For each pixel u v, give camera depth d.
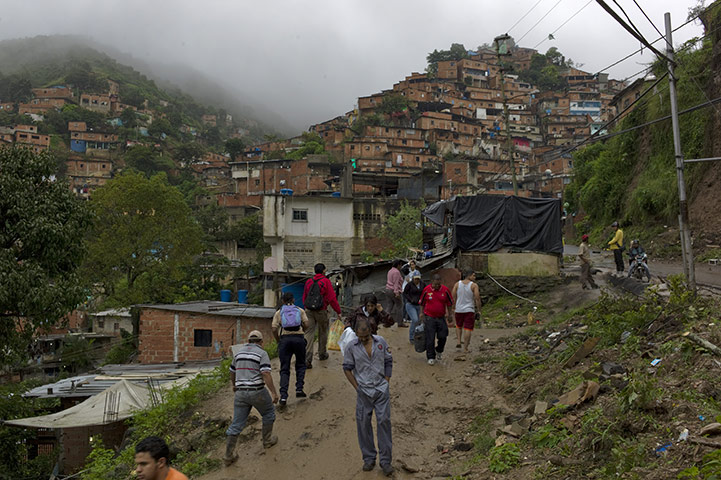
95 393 18.47
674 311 8.62
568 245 39.06
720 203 22.53
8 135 100.12
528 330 12.45
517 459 6.09
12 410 19.20
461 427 7.72
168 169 107.69
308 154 81.81
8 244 16.55
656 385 6.35
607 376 7.23
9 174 16.97
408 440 7.45
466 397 8.73
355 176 41.97
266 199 35.91
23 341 17.28
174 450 8.52
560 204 18.83
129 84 169.88
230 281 45.62
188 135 147.12
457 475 6.16
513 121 98.69
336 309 10.55
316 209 36.62
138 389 16.55
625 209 30.89
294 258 35.97
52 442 21.41
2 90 144.00
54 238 16.69
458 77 114.00
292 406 8.73
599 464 5.33
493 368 9.90
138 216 36.81
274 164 76.19
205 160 116.44
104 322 45.44
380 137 85.00
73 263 18.11
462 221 18.67
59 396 18.77
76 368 39.09
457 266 18.58
